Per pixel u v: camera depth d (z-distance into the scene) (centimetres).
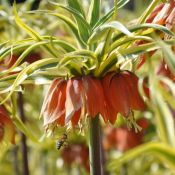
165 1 107
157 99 84
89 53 106
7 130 115
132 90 109
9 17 157
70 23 110
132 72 111
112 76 110
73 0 112
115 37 106
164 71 116
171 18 110
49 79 112
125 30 98
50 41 105
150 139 186
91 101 108
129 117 109
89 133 112
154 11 113
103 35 103
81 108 109
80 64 109
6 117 115
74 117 110
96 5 110
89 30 109
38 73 109
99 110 108
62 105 110
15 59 122
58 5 107
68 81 110
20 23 106
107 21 108
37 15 162
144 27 102
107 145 183
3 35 164
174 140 82
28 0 160
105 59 108
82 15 111
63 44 108
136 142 180
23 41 108
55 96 110
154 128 179
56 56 108
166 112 83
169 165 83
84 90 108
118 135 181
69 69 110
